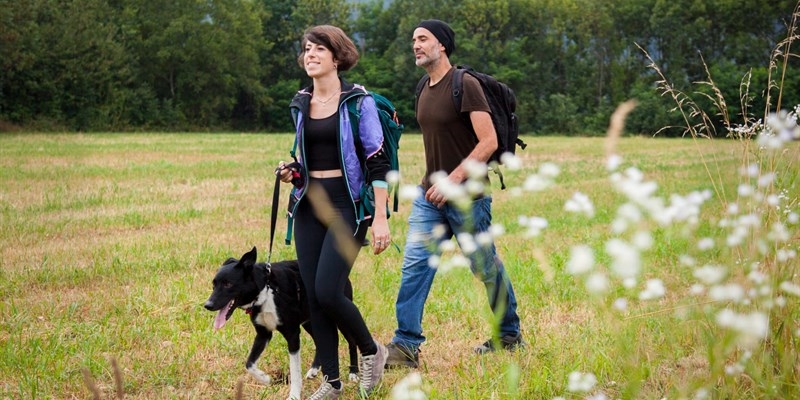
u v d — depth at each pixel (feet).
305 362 20.20
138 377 18.98
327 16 319.68
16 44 189.78
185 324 23.44
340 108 16.85
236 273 16.43
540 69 311.68
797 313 12.64
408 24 299.79
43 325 23.88
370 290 18.01
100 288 28.84
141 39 244.63
